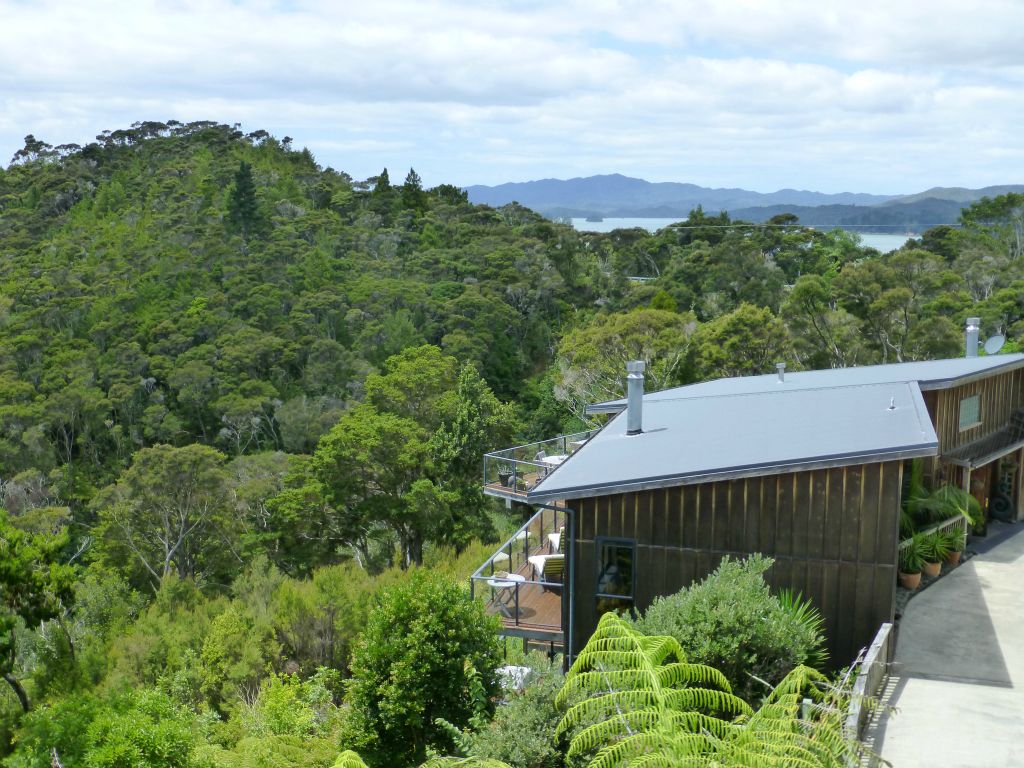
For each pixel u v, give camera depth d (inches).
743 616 378.0
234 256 3909.9
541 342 3467.0
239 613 898.1
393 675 506.9
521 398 3043.8
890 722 365.7
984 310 2235.5
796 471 463.2
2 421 2571.4
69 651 930.7
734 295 3523.6
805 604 448.8
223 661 816.9
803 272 4077.3
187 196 5182.1
